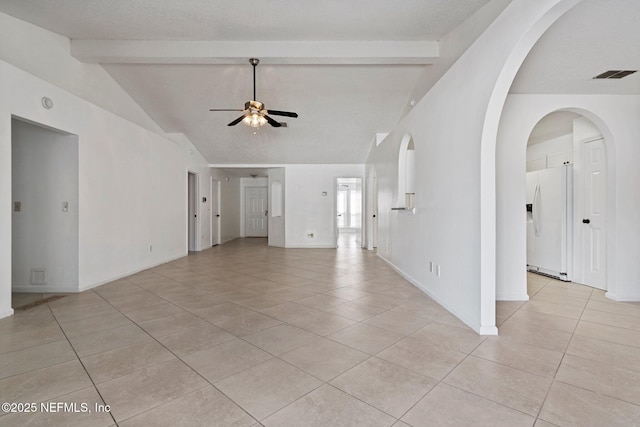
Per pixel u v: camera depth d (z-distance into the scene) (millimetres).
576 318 2879
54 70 3945
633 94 3502
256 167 8633
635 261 3467
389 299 3523
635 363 2027
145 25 3717
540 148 5355
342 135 7094
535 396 1672
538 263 4770
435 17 3451
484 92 2475
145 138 5266
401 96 5613
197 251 7730
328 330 2605
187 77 5070
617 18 2127
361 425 1450
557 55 2641
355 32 3861
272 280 4516
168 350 2234
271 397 1667
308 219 8656
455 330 2602
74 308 3203
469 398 1655
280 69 4867
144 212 5262
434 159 3479
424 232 3799
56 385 1786
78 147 3799
